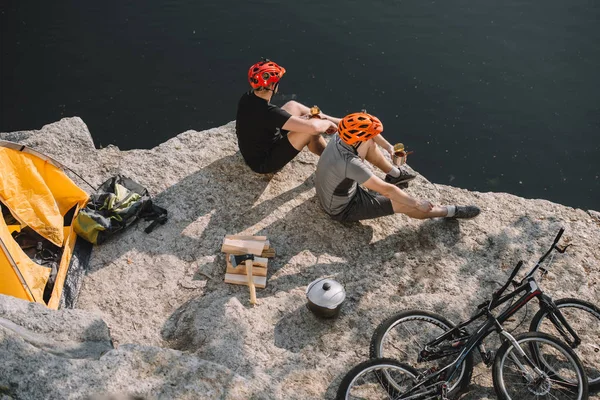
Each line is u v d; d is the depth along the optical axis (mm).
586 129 17812
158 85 19453
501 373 4520
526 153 17188
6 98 18734
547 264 5973
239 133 6441
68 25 21797
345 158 5738
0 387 3826
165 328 5281
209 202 6496
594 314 4953
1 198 5570
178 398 3984
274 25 21906
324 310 5242
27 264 5344
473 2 22844
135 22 22016
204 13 22547
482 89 19094
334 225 6305
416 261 6000
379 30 21594
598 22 21656
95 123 18094
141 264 5824
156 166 6883
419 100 18828
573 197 16016
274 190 6668
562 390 4777
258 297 5566
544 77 19438
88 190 6594
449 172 16641
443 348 4594
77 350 4453
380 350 4625
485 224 6406
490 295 5676
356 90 19172
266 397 4156
